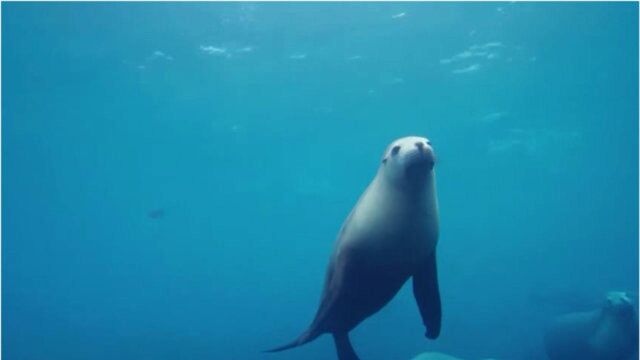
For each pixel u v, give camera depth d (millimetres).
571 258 77000
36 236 50406
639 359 11945
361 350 19375
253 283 78875
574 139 33000
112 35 18656
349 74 22219
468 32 19359
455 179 42969
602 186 47562
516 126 29625
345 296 5312
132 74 21203
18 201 38969
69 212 43250
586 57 21609
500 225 63406
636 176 44125
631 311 12062
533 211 57094
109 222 47844
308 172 38469
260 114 26031
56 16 17516
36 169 32281
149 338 26766
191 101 23953
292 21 18484
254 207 48875
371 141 31547
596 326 12531
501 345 19562
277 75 22094
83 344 26562
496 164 38281
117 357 23766
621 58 21859
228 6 17547
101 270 70562
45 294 74562
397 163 4957
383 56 20891
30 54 19484
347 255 5195
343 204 50250
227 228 57156
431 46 20234
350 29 19031
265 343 24125
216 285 78562
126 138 28078
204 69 21234
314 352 18750
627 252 69812
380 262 5156
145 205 43750
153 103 23844
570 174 42750
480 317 26500
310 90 23609
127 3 17141
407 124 28516
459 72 22328
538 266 77375
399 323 23094
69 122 25484
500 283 62156
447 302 37250
